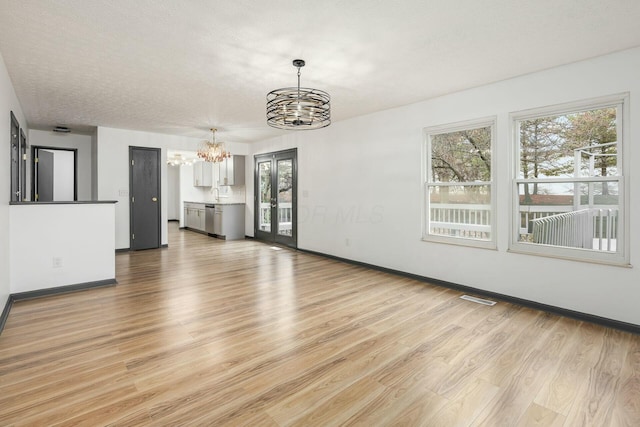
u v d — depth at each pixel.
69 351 2.35
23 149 5.13
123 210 6.23
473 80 3.57
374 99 4.24
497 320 2.99
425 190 4.32
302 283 4.19
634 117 2.77
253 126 5.94
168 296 3.62
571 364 2.22
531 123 3.47
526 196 3.49
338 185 5.55
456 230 4.09
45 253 3.61
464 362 2.24
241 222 8.34
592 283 2.99
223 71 3.33
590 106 3.01
